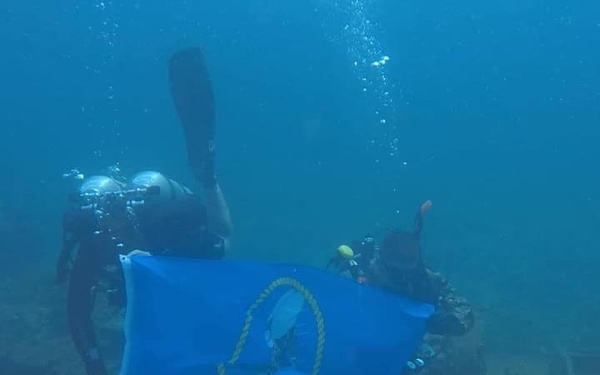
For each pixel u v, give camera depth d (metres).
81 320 4.24
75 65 160.75
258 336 4.22
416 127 133.00
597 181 51.47
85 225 4.09
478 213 32.19
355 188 46.88
